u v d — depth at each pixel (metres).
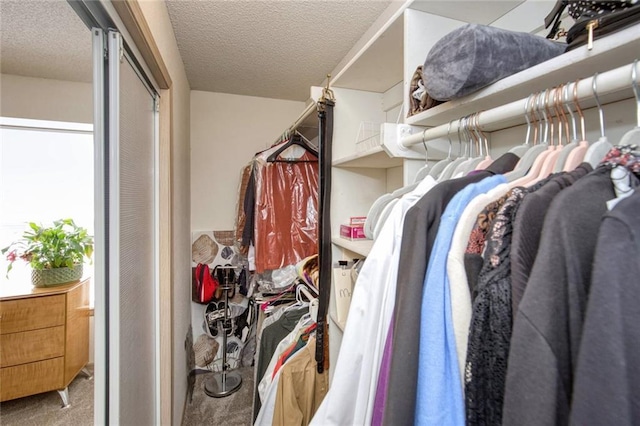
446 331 0.43
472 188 0.50
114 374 0.73
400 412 0.42
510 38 0.56
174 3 1.39
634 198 0.31
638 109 0.39
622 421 0.26
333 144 1.34
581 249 0.32
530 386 0.31
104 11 0.66
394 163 1.26
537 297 0.32
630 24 0.40
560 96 0.49
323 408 0.67
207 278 2.40
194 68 2.12
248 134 2.69
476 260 0.43
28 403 1.98
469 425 0.40
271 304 1.89
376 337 0.62
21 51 1.53
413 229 0.48
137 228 0.96
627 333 0.27
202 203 2.57
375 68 1.17
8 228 2.04
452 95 0.64
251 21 1.56
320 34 1.70
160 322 1.27
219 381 2.31
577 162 0.48
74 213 2.23
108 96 0.72
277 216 1.95
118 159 0.73
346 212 1.37
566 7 0.63
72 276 2.09
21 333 1.85
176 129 1.61
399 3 1.35
